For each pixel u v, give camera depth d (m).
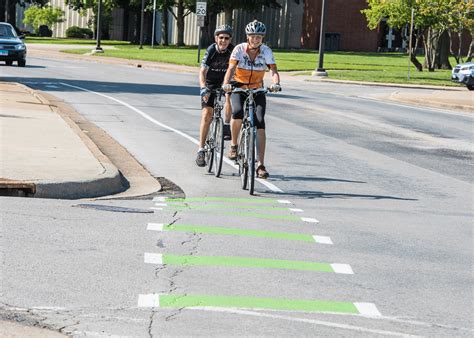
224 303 8.40
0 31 55.81
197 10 66.88
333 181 17.77
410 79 60.03
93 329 7.49
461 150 24.28
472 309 8.64
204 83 17.17
